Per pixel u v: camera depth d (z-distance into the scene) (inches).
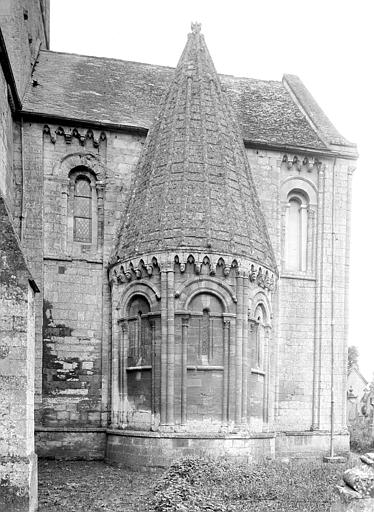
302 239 930.1
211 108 829.2
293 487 539.8
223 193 765.3
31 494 477.4
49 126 839.1
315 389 889.5
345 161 943.7
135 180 829.8
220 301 729.0
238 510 474.0
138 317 759.1
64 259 824.3
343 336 911.7
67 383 805.2
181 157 778.8
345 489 361.4
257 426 751.7
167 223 739.4
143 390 735.1
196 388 709.9
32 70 951.0
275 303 878.4
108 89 951.0
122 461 731.4
